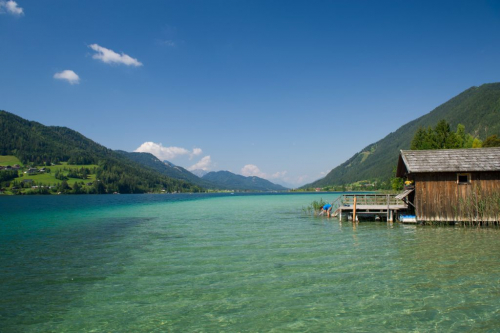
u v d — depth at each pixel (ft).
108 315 33.14
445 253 56.54
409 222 96.63
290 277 43.73
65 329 30.35
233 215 144.36
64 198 403.95
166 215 148.97
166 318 32.12
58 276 46.70
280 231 87.20
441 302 34.71
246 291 38.78
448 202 91.25
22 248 67.46
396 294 37.09
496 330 28.68
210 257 56.49
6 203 277.23
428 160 94.07
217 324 30.63
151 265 51.78
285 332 28.84
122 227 102.68
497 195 88.69
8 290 40.93
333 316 31.78
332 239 72.79
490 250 58.59
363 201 117.19
